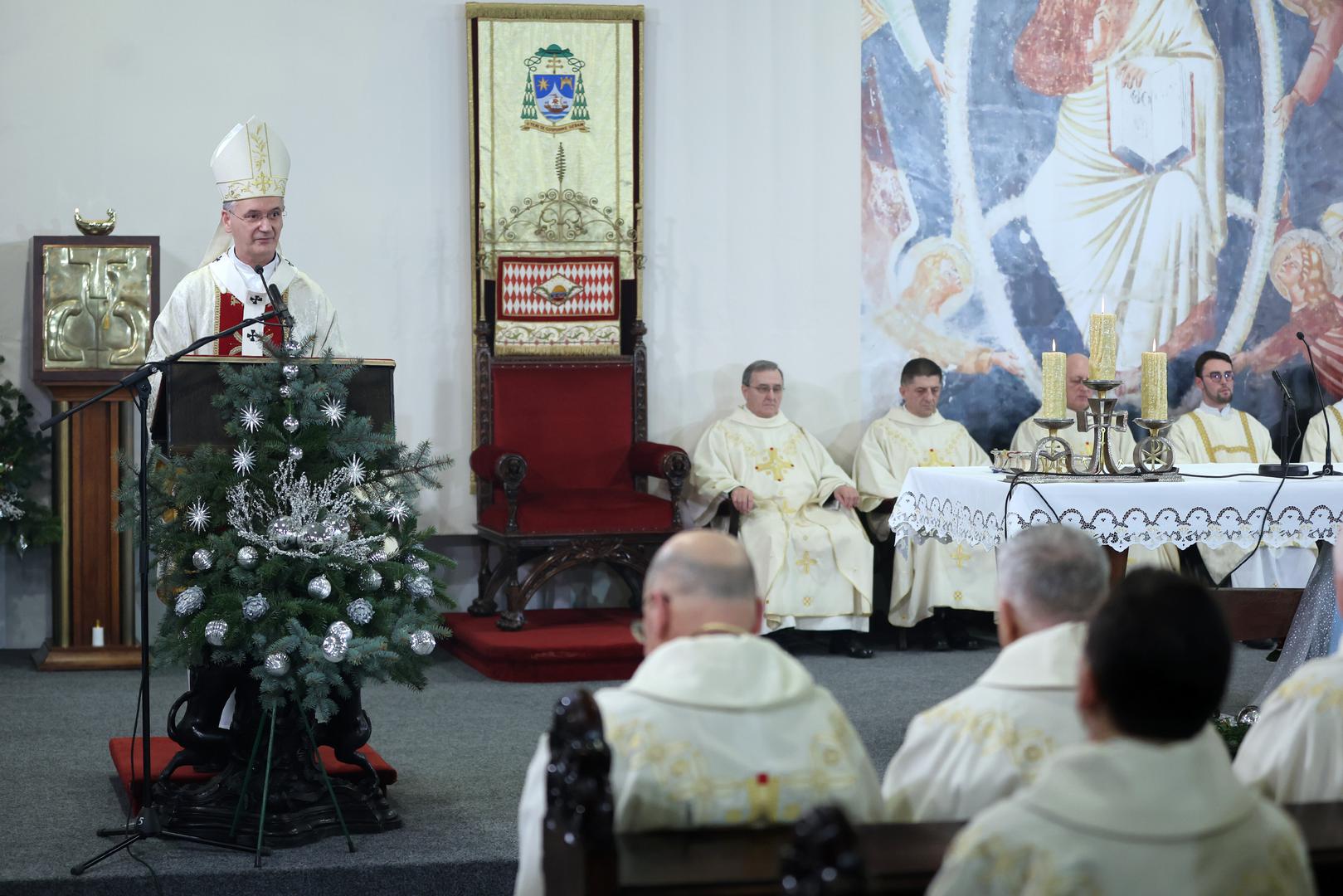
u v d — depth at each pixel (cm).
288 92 735
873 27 783
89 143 715
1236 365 817
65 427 661
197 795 404
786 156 781
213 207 727
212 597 374
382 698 603
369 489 401
